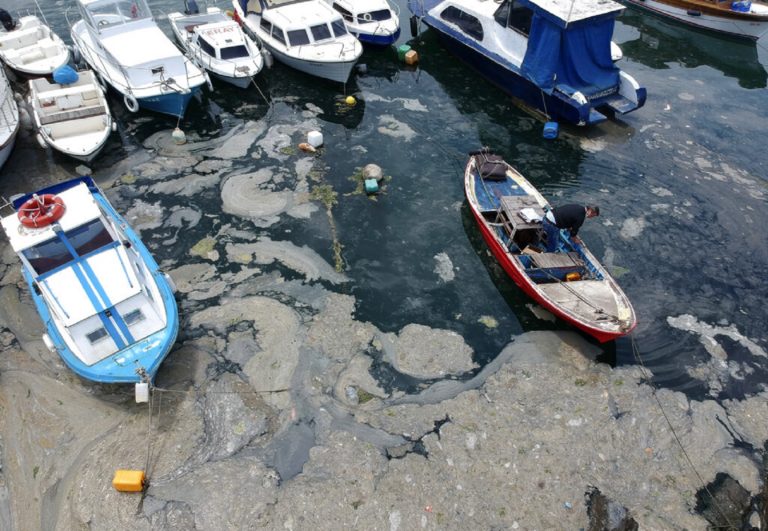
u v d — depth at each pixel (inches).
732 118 666.8
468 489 327.6
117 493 322.7
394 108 677.3
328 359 399.2
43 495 323.6
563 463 340.2
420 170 580.1
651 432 357.7
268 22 715.4
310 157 592.1
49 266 367.6
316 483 329.1
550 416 365.4
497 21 676.1
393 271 469.4
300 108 673.0
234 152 597.0
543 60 617.9
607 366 397.7
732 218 526.0
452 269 473.4
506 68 669.9
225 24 710.5
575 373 393.1
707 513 319.0
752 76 761.6
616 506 321.1
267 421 360.5
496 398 376.8
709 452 347.9
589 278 430.9
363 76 739.4
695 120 661.9
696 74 762.8
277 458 342.0
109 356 358.3
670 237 505.7
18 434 351.6
